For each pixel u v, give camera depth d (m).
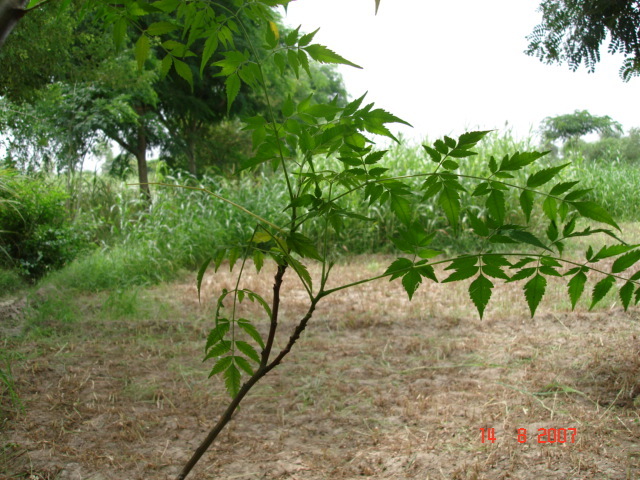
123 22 0.92
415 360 3.63
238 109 14.88
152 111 14.80
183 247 7.30
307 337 4.25
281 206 8.12
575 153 9.55
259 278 6.52
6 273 6.12
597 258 0.83
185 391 3.20
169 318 4.86
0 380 3.17
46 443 2.54
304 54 0.86
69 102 10.78
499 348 3.69
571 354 3.40
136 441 2.60
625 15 3.06
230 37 0.92
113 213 10.59
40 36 6.06
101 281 6.34
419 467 2.25
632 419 2.49
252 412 2.91
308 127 0.93
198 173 17.12
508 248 6.73
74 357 3.79
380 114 0.88
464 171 7.73
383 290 5.66
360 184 0.99
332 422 2.76
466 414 2.71
